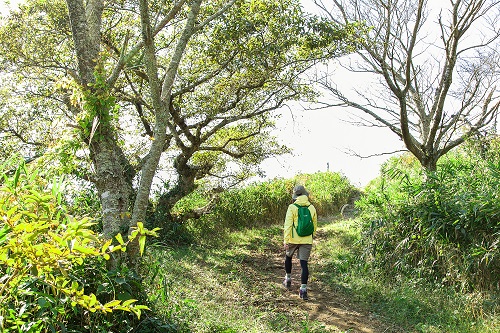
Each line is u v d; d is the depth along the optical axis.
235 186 14.13
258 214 15.06
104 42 9.88
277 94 11.63
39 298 4.17
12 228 3.18
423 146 10.48
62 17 9.71
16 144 10.12
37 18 9.88
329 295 8.44
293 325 6.88
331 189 18.91
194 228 12.57
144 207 5.91
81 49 6.25
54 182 4.37
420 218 8.81
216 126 11.27
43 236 3.98
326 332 6.68
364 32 9.94
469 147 10.76
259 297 8.05
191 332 5.59
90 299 3.69
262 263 10.67
